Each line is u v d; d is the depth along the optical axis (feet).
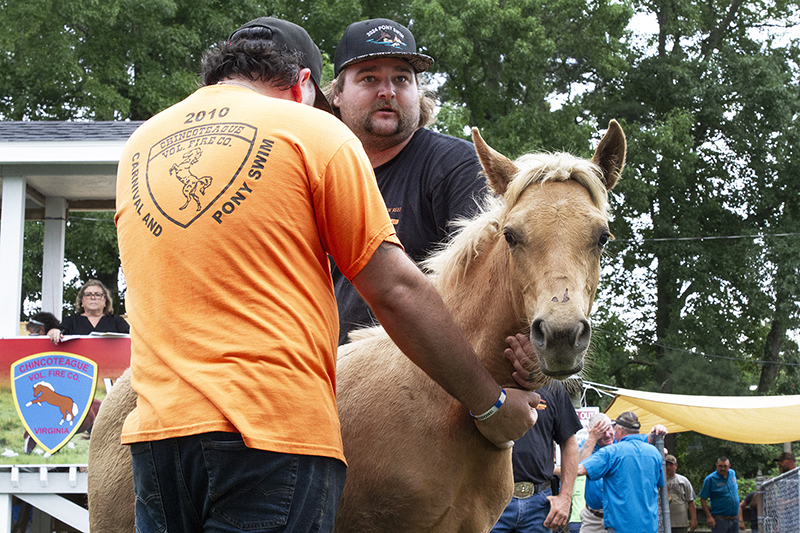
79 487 18.35
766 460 67.87
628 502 20.45
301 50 7.03
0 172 24.09
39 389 18.51
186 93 54.08
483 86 65.51
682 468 73.87
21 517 21.45
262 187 5.25
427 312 5.77
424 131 10.04
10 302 23.26
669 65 76.69
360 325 9.53
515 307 6.90
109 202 28.32
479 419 6.76
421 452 7.20
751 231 76.07
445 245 8.54
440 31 58.59
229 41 6.54
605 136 7.36
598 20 68.64
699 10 82.58
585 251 6.54
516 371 7.22
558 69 75.31
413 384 7.41
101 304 22.52
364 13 64.28
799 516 22.84
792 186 76.79
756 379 87.10
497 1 60.23
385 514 7.29
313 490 5.09
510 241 6.82
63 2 52.21
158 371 5.11
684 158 68.28
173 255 5.21
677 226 74.59
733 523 38.19
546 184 6.91
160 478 5.11
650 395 34.73
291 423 4.97
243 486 4.88
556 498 15.19
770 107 75.20
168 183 5.44
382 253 5.58
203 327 5.04
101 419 8.91
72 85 54.85
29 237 53.01
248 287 5.08
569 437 15.62
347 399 7.74
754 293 71.56
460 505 7.43
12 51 53.47
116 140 24.14
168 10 52.75
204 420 4.83
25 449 18.37
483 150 7.55
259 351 4.97
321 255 5.60
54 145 23.85
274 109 5.56
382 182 10.03
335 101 10.61
